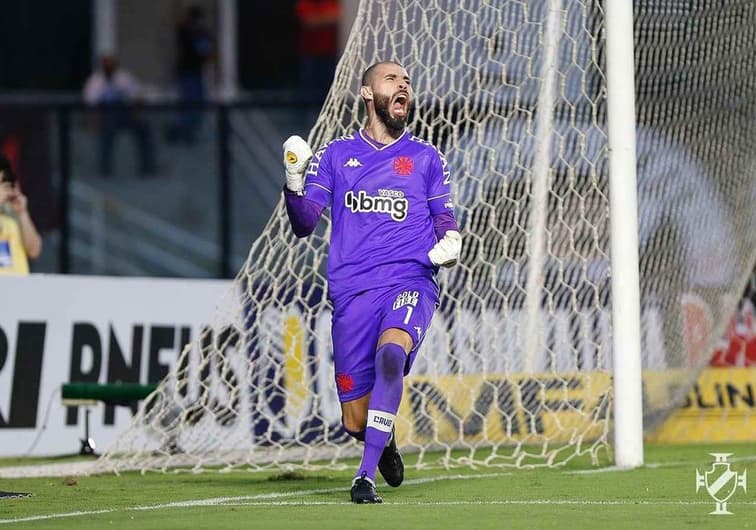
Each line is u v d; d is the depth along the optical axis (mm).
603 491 21094
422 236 20500
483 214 26969
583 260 26719
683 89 28547
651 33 28109
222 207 45812
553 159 26594
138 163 50500
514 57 26562
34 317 30891
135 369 31641
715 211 29844
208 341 28219
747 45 29312
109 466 25672
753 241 30719
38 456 30250
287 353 27828
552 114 26484
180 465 26469
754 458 27188
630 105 24922
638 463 25141
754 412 32938
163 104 46938
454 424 27719
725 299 30734
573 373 26938
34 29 71625
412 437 27781
